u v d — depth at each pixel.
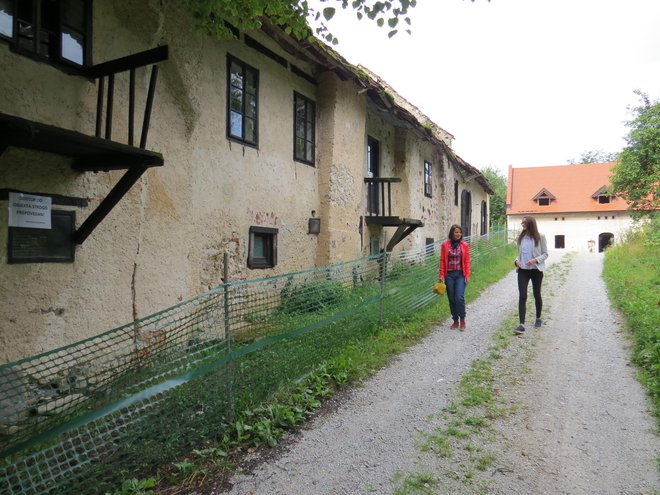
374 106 10.96
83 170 4.37
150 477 2.95
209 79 6.30
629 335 6.04
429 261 8.68
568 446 3.33
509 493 2.80
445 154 16.28
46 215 4.14
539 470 3.04
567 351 5.55
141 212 5.12
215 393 3.50
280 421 3.70
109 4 4.77
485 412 3.92
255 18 5.45
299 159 8.41
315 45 7.46
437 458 3.21
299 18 5.19
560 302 8.70
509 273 13.41
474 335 6.40
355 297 5.88
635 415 3.76
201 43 6.11
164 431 3.11
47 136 3.27
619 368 4.88
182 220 5.72
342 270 5.88
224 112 6.61
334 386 4.52
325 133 9.00
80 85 4.45
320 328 4.92
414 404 4.11
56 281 4.24
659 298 7.32
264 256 7.64
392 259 7.33
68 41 4.35
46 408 2.97
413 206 13.88
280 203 7.89
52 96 4.20
